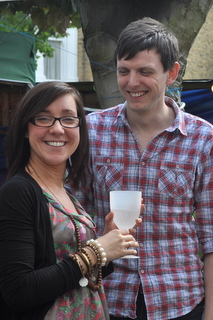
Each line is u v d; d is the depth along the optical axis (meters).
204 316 2.95
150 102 2.91
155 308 2.86
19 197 2.08
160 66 2.87
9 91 7.44
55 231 2.16
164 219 2.93
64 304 2.13
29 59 7.26
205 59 15.40
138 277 2.89
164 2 5.06
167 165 2.98
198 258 3.03
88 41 5.23
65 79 16.17
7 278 2.00
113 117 3.12
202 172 3.00
